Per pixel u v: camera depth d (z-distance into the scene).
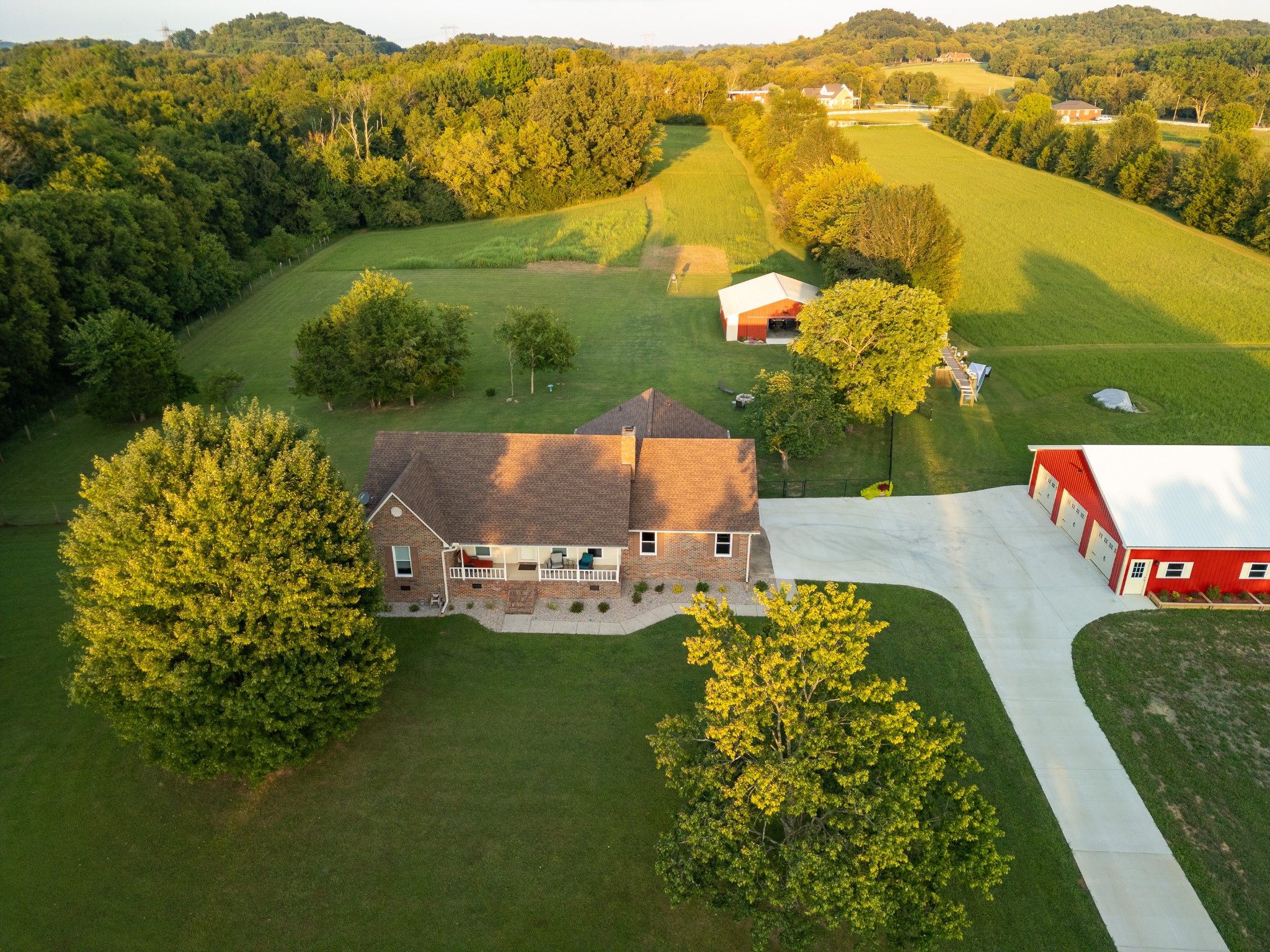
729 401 57.56
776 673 20.42
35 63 163.25
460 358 60.66
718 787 19.72
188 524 23.64
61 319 59.38
